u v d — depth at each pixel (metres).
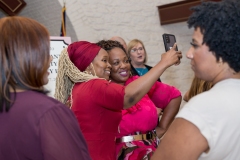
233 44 0.88
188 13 4.62
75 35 4.62
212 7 0.91
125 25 4.79
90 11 4.66
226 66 0.92
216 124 0.84
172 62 1.44
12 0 4.50
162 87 1.89
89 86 1.43
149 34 4.87
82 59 1.54
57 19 4.72
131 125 1.67
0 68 0.89
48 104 0.88
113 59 1.78
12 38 0.89
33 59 0.90
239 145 0.86
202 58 0.93
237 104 0.86
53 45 2.44
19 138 0.85
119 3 4.77
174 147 0.85
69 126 0.89
